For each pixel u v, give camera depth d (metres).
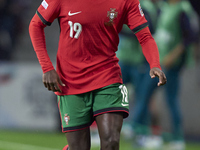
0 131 33.53
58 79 13.30
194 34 24.34
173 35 24.33
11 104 35.31
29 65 35.16
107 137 12.53
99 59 13.25
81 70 13.23
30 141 28.14
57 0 13.12
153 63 13.26
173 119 24.70
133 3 13.41
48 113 34.41
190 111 32.25
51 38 41.84
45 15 13.24
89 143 13.66
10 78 35.41
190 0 36.25
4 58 40.91
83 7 12.92
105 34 13.17
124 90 13.41
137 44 25.30
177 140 24.48
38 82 34.78
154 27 24.27
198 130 32.06
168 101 24.78
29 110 34.91
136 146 24.95
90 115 13.52
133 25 13.52
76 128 13.38
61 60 13.51
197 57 31.97
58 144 26.86
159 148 24.88
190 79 32.19
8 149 24.77
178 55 24.39
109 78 13.15
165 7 24.77
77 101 13.31
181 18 24.11
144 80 24.86
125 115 13.38
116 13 13.10
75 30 13.04
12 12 42.53
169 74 24.55
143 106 24.84
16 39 42.09
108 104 12.95
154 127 29.23
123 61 25.48
